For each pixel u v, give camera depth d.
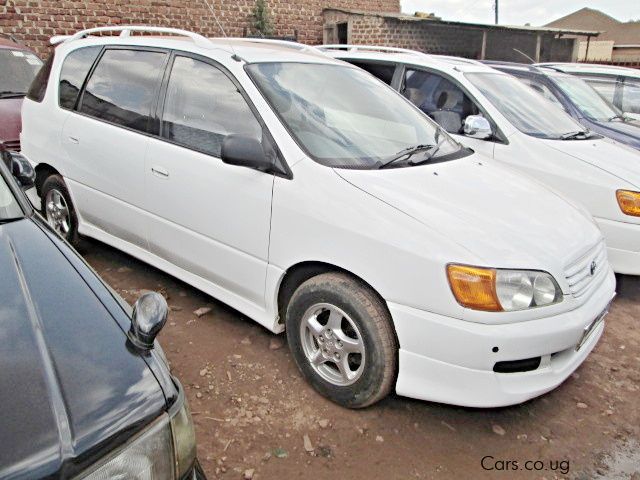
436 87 5.44
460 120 5.19
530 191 3.25
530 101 5.41
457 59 6.11
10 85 6.24
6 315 1.58
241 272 3.17
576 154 4.67
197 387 2.96
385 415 2.87
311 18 12.21
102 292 1.80
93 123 4.01
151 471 1.38
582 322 2.63
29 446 1.22
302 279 2.99
